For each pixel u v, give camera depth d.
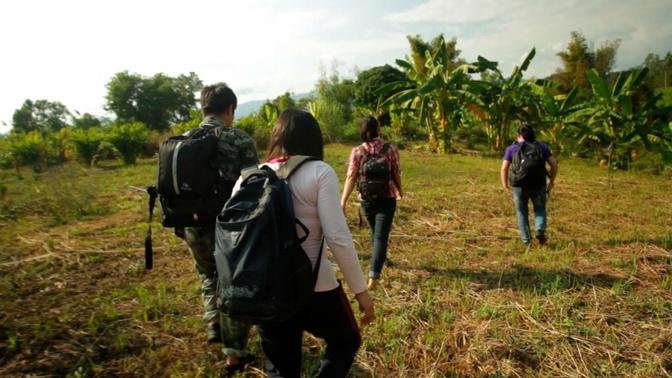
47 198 8.48
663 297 3.96
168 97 66.88
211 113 2.98
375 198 4.25
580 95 18.69
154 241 6.09
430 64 18.20
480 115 18.50
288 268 1.86
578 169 13.84
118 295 4.19
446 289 4.29
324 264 2.05
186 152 2.71
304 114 2.09
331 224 1.90
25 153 15.62
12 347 3.17
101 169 15.06
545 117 17.23
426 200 8.55
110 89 63.97
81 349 3.19
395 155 4.39
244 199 1.96
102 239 6.19
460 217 7.37
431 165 14.18
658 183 11.04
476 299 4.02
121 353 3.18
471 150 19.25
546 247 5.62
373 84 29.62
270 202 1.85
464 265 5.05
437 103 18.42
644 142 13.63
